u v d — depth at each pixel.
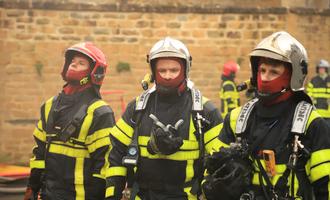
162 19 13.06
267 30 13.41
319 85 13.37
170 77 3.93
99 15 12.80
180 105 4.01
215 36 13.27
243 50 13.38
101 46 12.84
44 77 12.55
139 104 4.04
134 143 3.97
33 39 12.52
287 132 3.14
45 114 4.50
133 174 4.02
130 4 12.91
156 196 3.95
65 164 4.36
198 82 13.28
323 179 3.07
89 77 4.42
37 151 4.56
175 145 3.84
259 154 3.17
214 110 4.01
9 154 12.38
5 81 12.41
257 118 3.24
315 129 3.10
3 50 12.41
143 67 12.99
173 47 3.95
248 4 15.92
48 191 4.40
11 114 12.45
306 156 3.09
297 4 16.39
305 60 3.20
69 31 12.66
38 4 12.48
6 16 12.41
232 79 12.27
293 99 3.22
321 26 13.58
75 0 13.88
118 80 12.93
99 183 4.32
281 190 3.09
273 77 3.17
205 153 3.94
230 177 3.13
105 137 4.31
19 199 6.58
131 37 12.93
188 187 3.94
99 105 4.38
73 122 4.31
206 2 15.54
